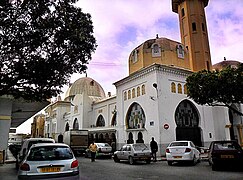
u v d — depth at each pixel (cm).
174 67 2356
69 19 778
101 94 4966
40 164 628
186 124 2359
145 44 2636
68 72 827
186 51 2711
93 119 3934
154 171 1195
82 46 808
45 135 5775
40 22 732
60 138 4522
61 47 774
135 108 2542
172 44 2614
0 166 1625
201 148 2227
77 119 4197
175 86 2364
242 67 1487
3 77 738
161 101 2212
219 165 1158
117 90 2858
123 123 2662
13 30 709
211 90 1509
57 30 753
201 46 2942
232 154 1116
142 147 1658
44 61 744
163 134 2139
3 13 687
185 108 2411
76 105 4316
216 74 1551
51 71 767
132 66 2744
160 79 2272
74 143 2741
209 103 1689
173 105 2286
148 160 1630
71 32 767
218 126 2608
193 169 1238
